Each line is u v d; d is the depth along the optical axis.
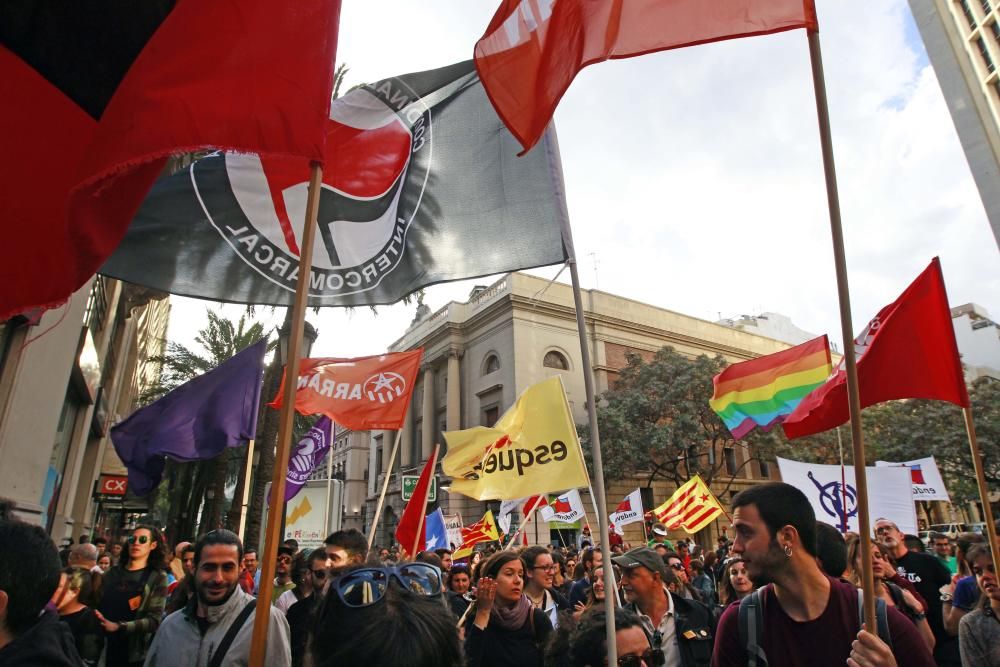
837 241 2.44
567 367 32.34
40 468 8.21
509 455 5.80
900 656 2.11
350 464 50.38
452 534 14.75
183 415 7.03
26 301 2.43
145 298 17.64
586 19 3.35
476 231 4.86
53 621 2.02
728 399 8.99
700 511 12.07
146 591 5.50
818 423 5.48
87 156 2.28
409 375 7.28
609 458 27.62
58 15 2.75
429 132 5.20
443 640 1.53
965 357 52.00
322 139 2.65
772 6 2.88
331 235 4.81
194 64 2.49
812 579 2.32
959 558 5.77
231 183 4.74
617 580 6.13
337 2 2.86
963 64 24.11
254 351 7.20
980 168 23.06
